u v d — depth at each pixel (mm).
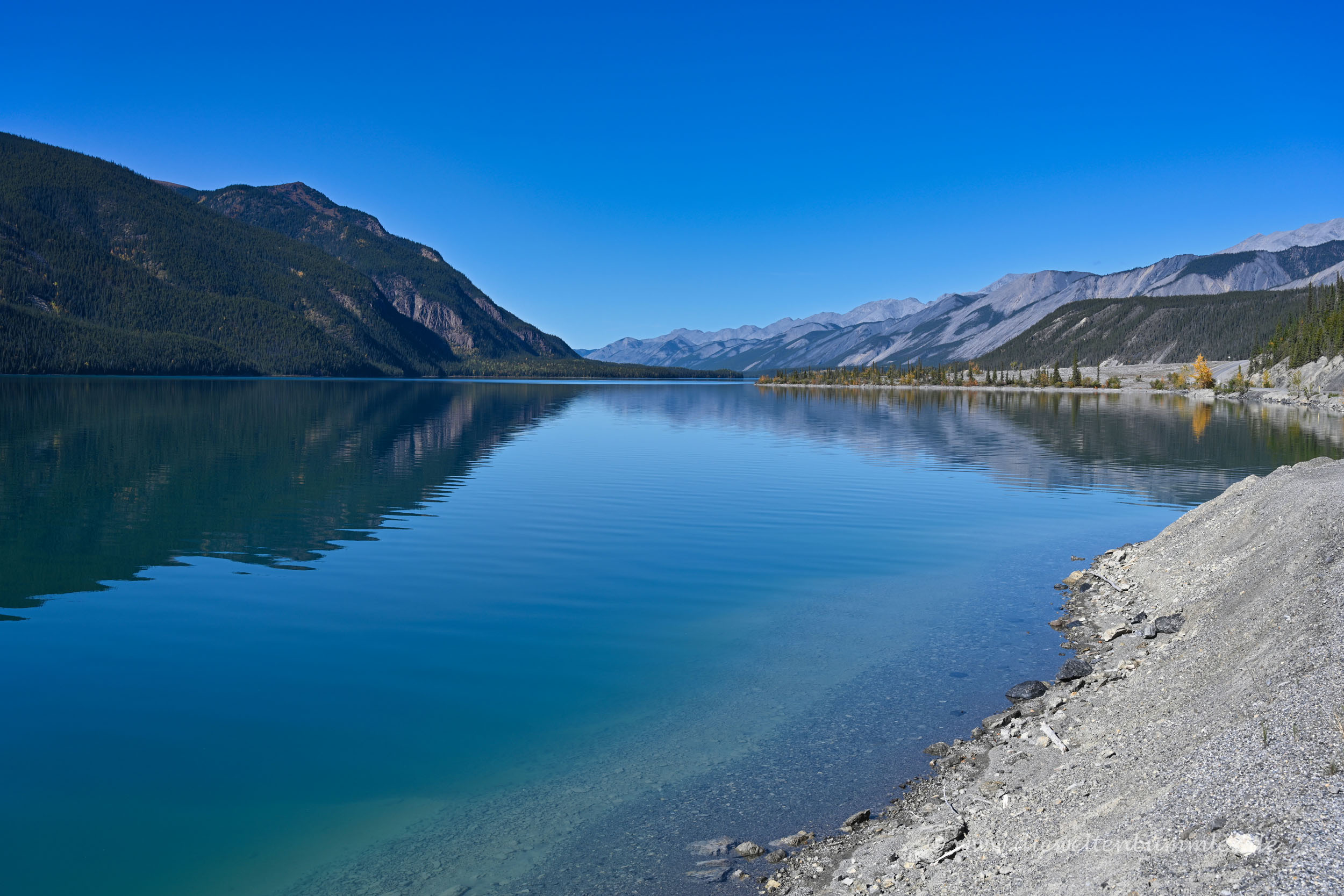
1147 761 10703
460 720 13984
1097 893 7820
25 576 23109
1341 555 15891
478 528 30781
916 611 20875
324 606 20500
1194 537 24219
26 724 13438
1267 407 144000
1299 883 6707
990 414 120062
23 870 9586
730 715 14383
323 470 46938
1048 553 27750
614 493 39594
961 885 8891
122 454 51906
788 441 71625
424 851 10164
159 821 10688
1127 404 160000
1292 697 10602
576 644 17922
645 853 10188
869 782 12023
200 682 15406
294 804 11203
